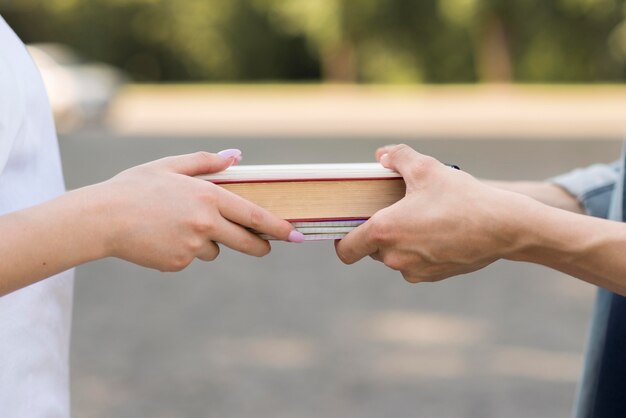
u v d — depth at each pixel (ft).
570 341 17.90
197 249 4.02
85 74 66.44
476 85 122.21
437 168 4.35
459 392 15.21
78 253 3.88
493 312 19.90
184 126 64.69
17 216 3.84
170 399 14.75
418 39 121.60
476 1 113.70
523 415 14.28
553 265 4.31
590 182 5.59
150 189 3.98
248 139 54.90
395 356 16.90
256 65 131.44
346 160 43.62
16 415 4.24
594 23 115.14
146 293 21.44
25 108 4.22
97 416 14.06
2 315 4.24
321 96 105.70
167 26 126.41
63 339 4.60
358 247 4.37
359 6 119.65
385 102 94.17
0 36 4.29
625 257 4.17
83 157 46.09
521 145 50.88
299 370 16.15
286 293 21.53
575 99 95.04
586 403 5.14
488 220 4.22
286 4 121.70
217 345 17.48
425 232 4.25
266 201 4.33
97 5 124.67
